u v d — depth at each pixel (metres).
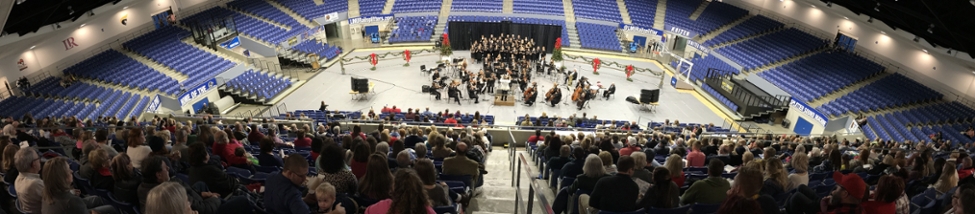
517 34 37.28
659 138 15.29
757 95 27.44
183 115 21.33
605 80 31.86
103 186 5.70
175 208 3.54
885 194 4.81
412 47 37.72
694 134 17.28
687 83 30.67
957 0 15.10
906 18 20.52
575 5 41.59
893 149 15.10
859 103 25.27
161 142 7.09
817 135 23.41
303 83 29.39
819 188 7.89
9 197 5.69
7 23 16.72
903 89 25.52
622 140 14.45
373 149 8.97
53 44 23.06
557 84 28.61
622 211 5.56
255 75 28.47
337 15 38.09
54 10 19.47
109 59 25.31
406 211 3.66
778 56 31.44
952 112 23.19
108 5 25.69
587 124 21.66
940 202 6.89
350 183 5.57
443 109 25.84
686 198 6.17
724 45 34.88
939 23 17.08
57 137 11.95
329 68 32.34
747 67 31.12
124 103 22.22
